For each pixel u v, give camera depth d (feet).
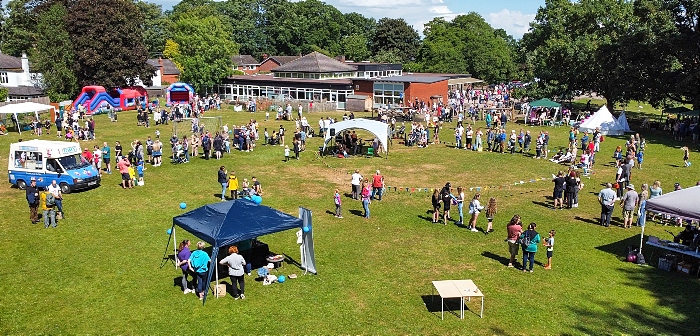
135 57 211.00
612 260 63.77
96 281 56.44
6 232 71.15
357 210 83.15
